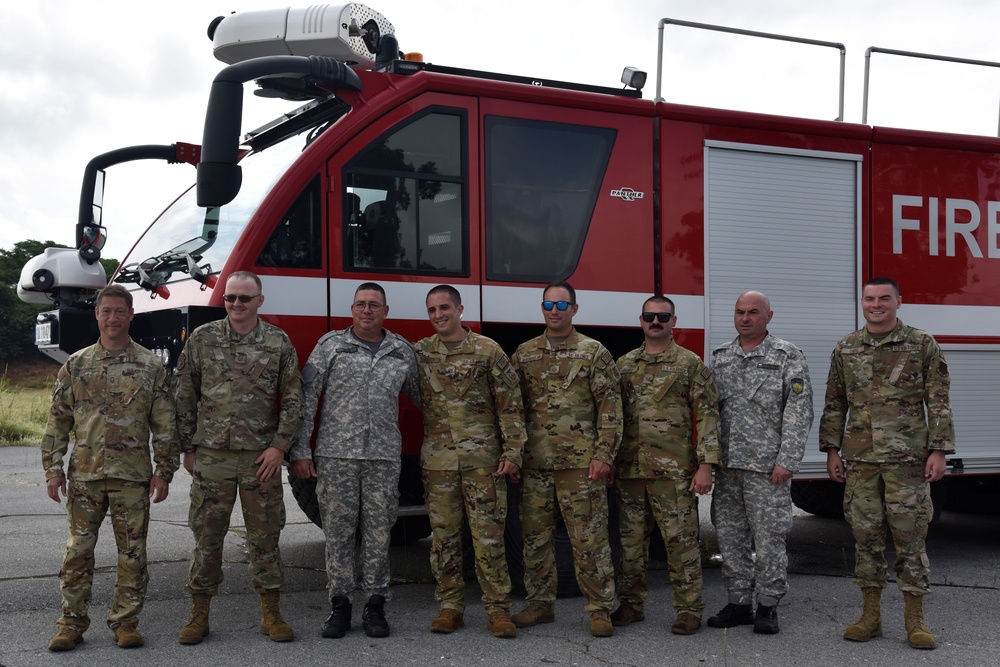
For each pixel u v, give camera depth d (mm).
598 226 5738
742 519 4797
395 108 5344
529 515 4727
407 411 5328
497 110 5578
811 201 6312
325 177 5164
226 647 4328
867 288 4676
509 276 5520
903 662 4195
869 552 4590
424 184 5383
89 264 5957
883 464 4539
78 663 4074
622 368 4855
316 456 4570
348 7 6004
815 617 4969
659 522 4715
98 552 6500
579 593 5402
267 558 4457
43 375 36344
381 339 4684
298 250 5098
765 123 6168
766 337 4809
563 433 4641
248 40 6047
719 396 4805
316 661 4129
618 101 5840
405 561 6379
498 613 4578
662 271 5863
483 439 4609
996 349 6703
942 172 6676
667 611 5090
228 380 4418
